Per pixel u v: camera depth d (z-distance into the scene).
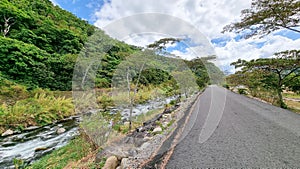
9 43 12.06
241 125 4.39
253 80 11.03
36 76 12.28
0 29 15.90
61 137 5.45
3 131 5.87
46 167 3.12
